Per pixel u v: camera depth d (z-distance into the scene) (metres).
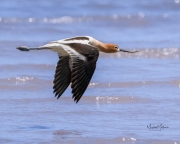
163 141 11.83
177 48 21.42
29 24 26.45
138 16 28.66
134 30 26.00
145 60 20.00
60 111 13.94
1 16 27.78
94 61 10.38
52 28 25.77
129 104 14.61
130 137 12.04
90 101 14.86
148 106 14.38
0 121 13.12
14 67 18.44
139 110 14.04
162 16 29.06
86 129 12.57
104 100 14.91
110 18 28.23
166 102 14.73
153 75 17.61
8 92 15.62
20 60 19.47
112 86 16.39
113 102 14.81
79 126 12.79
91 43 11.81
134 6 31.50
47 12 29.39
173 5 31.84
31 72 17.86
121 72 18.06
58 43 11.09
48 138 11.96
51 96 15.27
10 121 13.14
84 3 31.73
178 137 12.09
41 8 30.19
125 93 15.54
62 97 15.11
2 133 12.26
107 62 19.56
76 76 10.42
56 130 12.48
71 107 14.30
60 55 11.91
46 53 20.84
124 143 11.78
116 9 30.88
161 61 19.86
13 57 19.91
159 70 18.38
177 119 13.34
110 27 26.70
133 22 27.62
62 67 12.02
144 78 17.20
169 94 15.53
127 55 20.70
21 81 16.72
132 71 18.19
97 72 18.02
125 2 32.41
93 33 25.19
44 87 16.23
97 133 12.30
